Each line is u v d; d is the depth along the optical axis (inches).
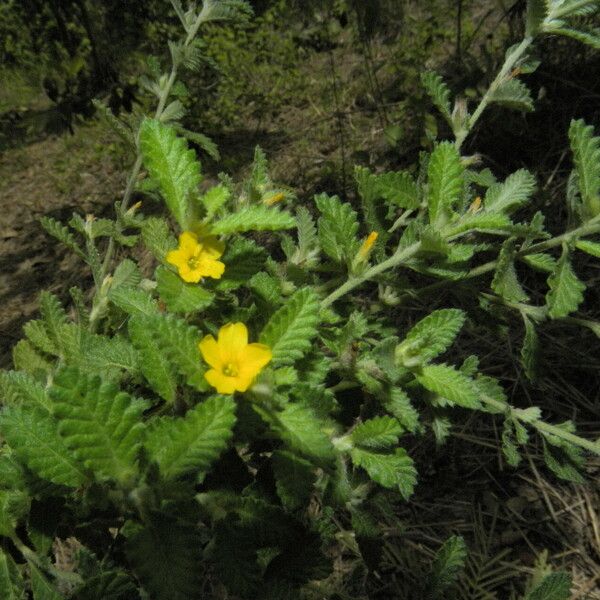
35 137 26.7
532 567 9.4
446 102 7.6
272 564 5.5
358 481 6.4
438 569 6.9
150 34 27.2
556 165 13.9
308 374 5.4
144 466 4.2
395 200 7.0
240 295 7.3
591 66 15.2
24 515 5.1
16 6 29.9
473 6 22.9
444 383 5.6
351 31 25.0
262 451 6.1
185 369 4.4
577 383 11.2
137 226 7.7
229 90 24.7
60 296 17.9
